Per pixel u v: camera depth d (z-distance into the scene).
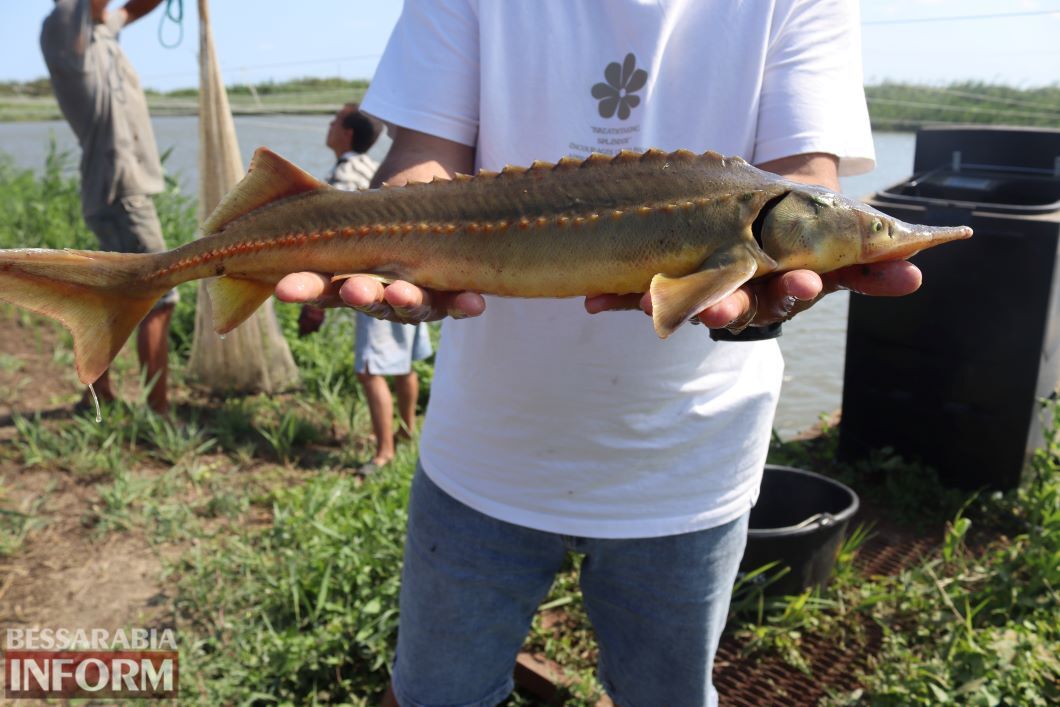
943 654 1.45
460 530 1.01
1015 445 1.99
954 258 1.97
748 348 0.98
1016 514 1.98
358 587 1.63
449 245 0.85
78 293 0.89
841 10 0.92
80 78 2.35
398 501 1.84
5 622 1.65
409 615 1.07
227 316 0.92
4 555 1.87
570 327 0.92
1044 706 1.30
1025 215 1.90
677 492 0.96
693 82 0.90
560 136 0.92
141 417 2.41
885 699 1.37
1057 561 1.60
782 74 0.90
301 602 1.65
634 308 0.84
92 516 2.03
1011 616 1.59
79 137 2.46
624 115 0.90
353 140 2.53
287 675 1.49
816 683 1.48
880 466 2.14
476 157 0.99
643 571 0.98
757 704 1.44
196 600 1.68
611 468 0.95
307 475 2.31
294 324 3.28
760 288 0.81
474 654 1.06
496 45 0.91
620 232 0.81
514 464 0.97
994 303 1.95
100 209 2.48
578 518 0.97
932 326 2.03
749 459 0.99
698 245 0.79
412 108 0.94
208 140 2.56
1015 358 1.95
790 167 0.90
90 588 1.76
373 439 2.61
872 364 2.13
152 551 1.89
